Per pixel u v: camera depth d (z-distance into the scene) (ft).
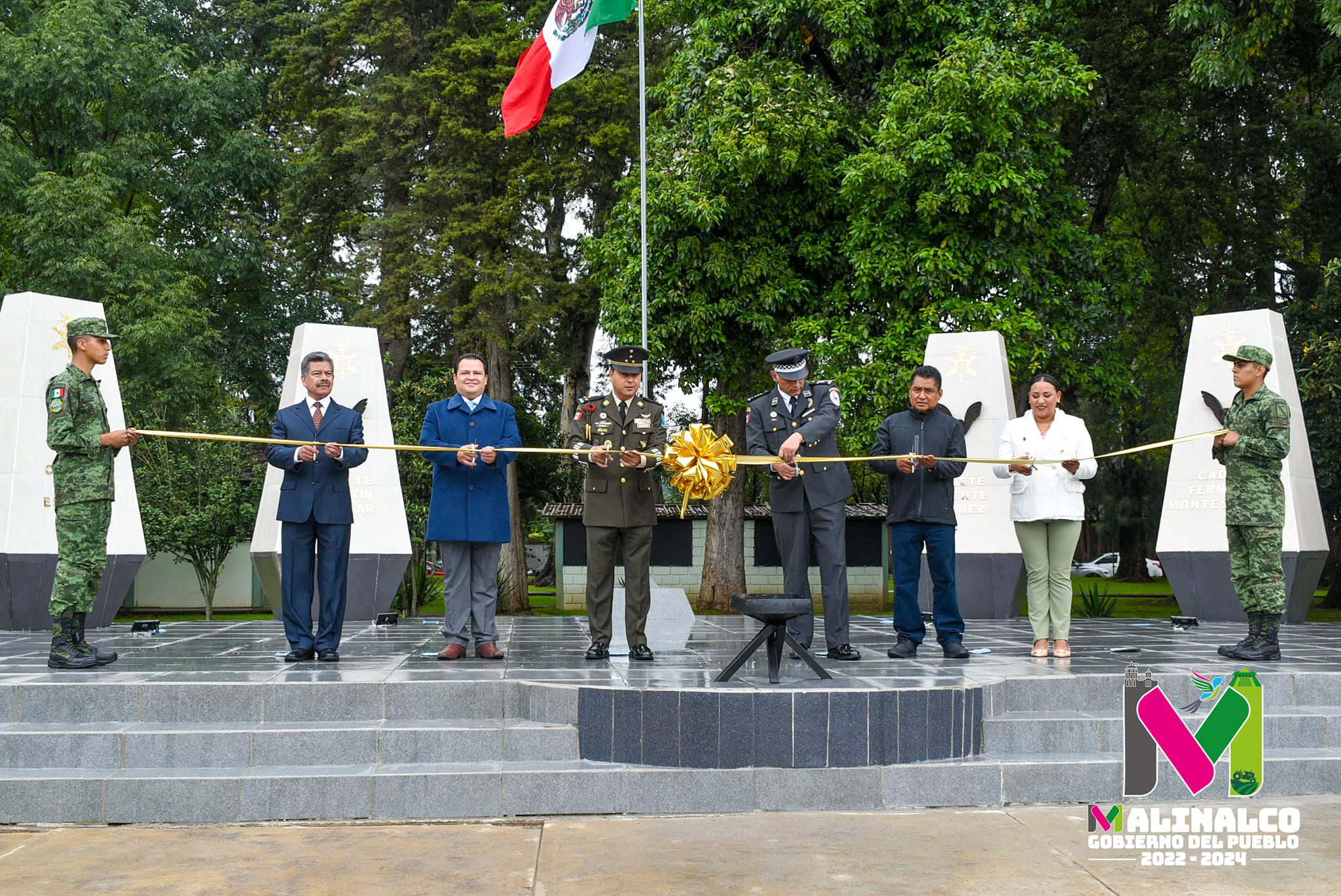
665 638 25.21
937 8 49.21
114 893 13.06
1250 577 23.41
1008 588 36.19
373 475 34.50
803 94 49.37
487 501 22.86
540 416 93.86
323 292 82.89
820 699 17.22
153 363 60.85
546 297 74.33
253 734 17.63
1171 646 26.45
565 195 75.92
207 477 58.08
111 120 70.79
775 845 15.01
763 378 56.75
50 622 30.27
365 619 34.19
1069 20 56.39
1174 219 64.18
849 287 52.16
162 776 16.75
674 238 51.85
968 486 36.76
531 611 77.61
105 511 22.04
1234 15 46.62
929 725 17.79
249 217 74.38
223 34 83.41
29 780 16.46
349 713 18.94
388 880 13.58
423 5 77.10
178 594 69.41
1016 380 51.06
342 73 79.51
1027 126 50.08
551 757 17.97
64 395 21.43
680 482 20.21
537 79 35.86
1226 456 24.09
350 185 78.59
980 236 49.24
